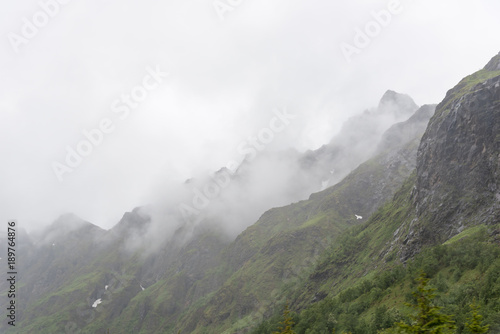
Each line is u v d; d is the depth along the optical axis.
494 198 149.38
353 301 157.25
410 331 28.94
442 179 185.12
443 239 160.88
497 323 65.88
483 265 101.31
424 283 30.78
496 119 164.62
